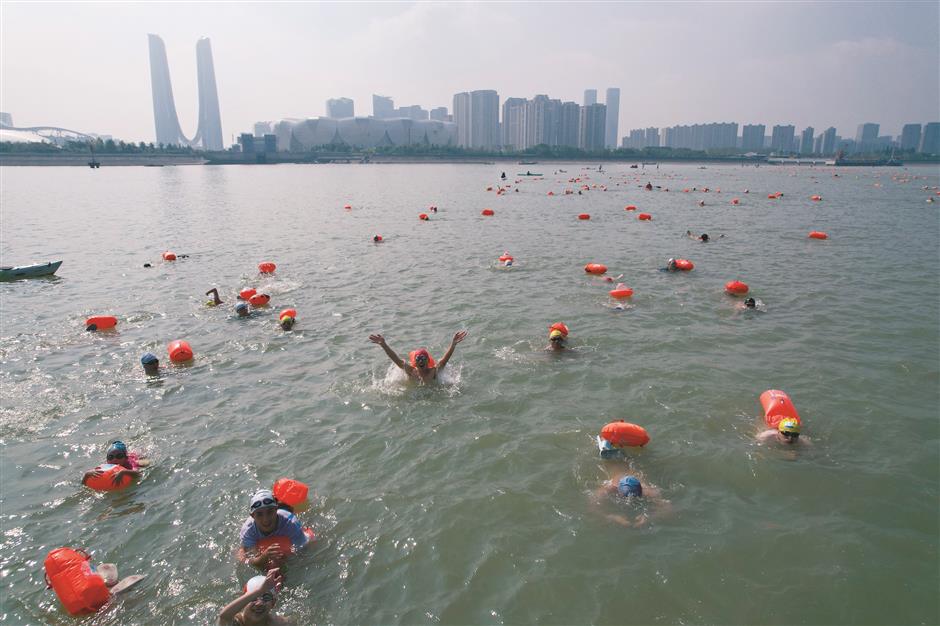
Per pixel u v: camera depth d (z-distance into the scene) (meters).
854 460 9.02
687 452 9.23
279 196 65.56
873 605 6.29
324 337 14.88
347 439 9.77
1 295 19.78
